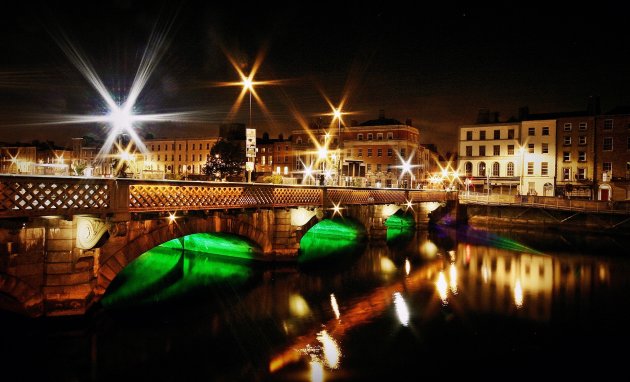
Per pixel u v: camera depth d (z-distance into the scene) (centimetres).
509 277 2688
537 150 7069
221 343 1555
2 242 1283
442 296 2214
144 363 1386
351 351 1507
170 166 10162
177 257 2988
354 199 3294
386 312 1930
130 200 1539
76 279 1445
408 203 4350
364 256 3384
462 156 7619
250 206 2227
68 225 1427
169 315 1847
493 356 1488
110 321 1747
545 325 1795
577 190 6688
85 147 3403
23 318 1388
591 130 6738
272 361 1416
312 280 2503
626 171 6506
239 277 2498
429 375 1347
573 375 1362
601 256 3472
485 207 5897
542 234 4866
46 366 1359
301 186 2623
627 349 1559
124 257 1661
